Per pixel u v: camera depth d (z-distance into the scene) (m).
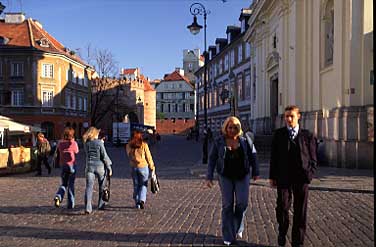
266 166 19.33
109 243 7.02
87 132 9.90
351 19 17.61
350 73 17.70
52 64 56.88
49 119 56.47
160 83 128.12
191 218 8.91
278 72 28.97
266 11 32.31
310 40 23.20
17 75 55.47
